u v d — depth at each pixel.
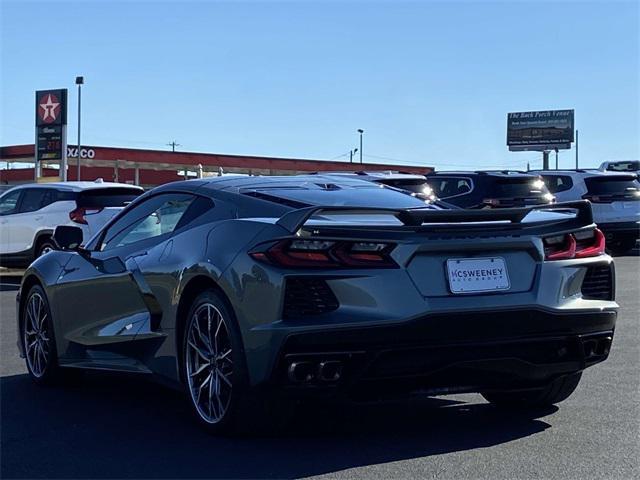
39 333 6.82
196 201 5.79
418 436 5.20
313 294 4.54
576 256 5.14
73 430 5.39
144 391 6.54
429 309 4.59
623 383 6.71
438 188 17.28
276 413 4.89
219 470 4.55
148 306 5.64
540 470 4.55
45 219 14.77
